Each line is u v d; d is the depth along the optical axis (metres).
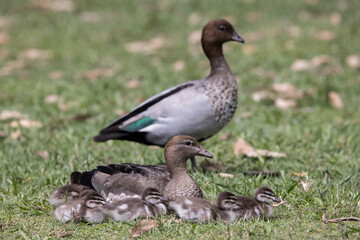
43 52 22.38
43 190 10.40
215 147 13.21
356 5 26.47
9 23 26.38
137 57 21.92
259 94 17.16
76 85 18.72
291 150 12.87
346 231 8.32
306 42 22.25
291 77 18.64
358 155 12.36
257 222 8.68
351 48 21.22
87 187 9.73
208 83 11.74
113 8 28.05
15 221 8.93
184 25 25.20
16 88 18.44
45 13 27.75
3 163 12.02
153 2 28.31
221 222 8.61
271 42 22.34
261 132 14.31
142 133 11.54
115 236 8.33
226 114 11.75
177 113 11.35
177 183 9.35
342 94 17.14
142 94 17.67
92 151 12.85
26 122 14.95
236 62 20.59
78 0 29.08
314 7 26.44
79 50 22.89
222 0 27.62
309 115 15.74
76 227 8.63
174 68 20.30
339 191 9.81
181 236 8.26
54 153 12.70
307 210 9.20
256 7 26.78
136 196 9.16
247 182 10.58
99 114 16.11
